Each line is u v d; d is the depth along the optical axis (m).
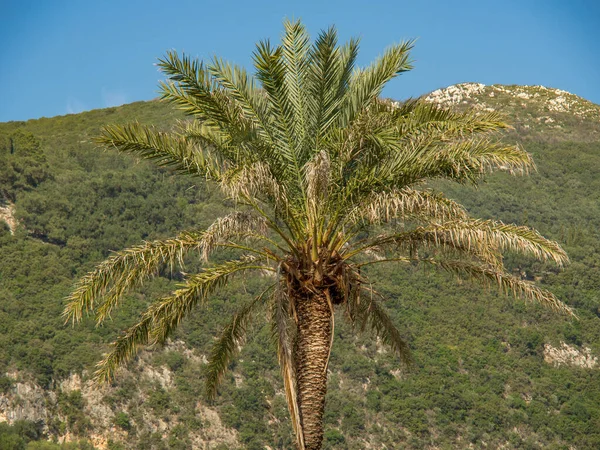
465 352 70.81
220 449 56.22
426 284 79.81
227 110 11.56
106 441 55.69
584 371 71.38
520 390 67.06
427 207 11.45
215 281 12.99
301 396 11.75
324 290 11.94
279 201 11.73
